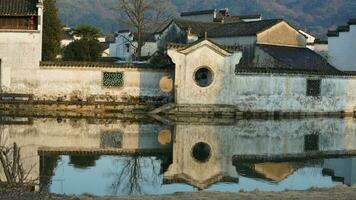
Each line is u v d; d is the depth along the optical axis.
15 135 33.69
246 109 52.75
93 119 45.12
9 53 49.88
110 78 51.75
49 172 23.23
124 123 42.97
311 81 55.44
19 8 50.31
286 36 67.38
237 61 52.19
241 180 23.19
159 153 29.58
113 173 23.75
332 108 56.75
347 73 57.16
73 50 67.69
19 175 18.45
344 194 17.17
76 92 51.03
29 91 50.22
